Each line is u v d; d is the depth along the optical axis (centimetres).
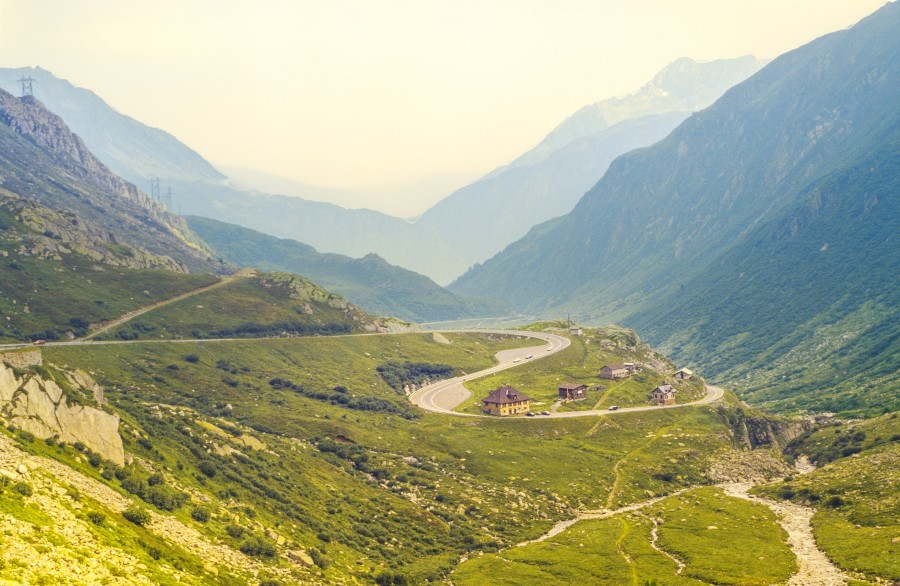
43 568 8612
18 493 10606
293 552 16488
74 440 15288
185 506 15850
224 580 12150
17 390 14725
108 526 11325
